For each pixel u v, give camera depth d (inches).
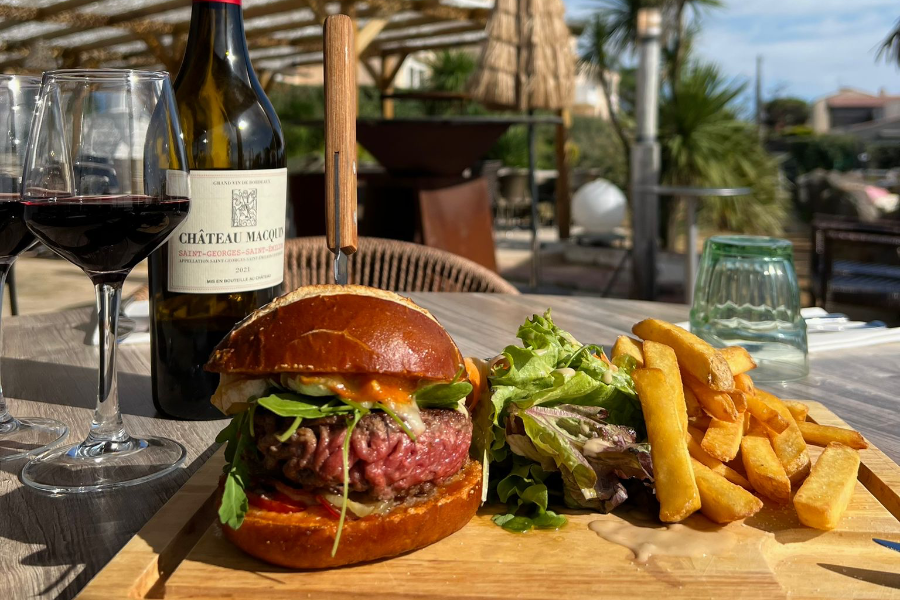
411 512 12.3
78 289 105.7
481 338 26.4
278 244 19.6
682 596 11.8
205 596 11.6
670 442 13.9
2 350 26.0
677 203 132.9
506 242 152.9
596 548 13.0
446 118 63.7
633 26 144.3
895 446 17.9
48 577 12.3
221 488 13.1
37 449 17.5
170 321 19.3
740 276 23.4
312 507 12.4
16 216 17.9
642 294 75.5
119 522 14.1
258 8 99.6
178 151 15.9
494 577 12.0
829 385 22.5
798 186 163.6
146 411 20.2
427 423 12.9
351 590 11.6
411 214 71.9
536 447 14.5
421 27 122.4
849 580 12.5
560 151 142.6
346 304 12.9
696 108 130.9
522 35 76.3
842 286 78.2
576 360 15.9
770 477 14.5
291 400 12.3
